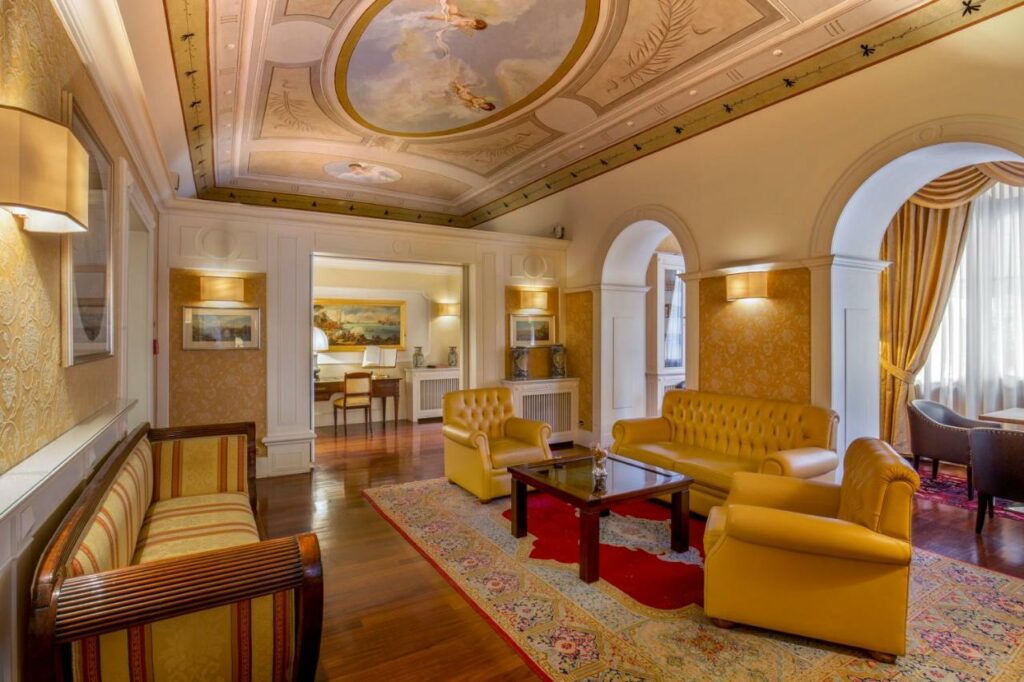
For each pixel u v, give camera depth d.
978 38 3.05
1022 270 5.34
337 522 3.88
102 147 2.29
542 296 6.74
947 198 5.36
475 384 6.39
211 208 4.89
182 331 4.81
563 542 3.48
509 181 6.54
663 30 3.46
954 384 5.76
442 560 3.20
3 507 1.08
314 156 5.57
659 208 5.34
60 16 1.69
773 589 2.34
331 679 2.12
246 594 1.42
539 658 2.24
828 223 3.92
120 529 1.83
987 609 2.64
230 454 3.22
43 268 1.59
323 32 3.35
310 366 5.39
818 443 3.75
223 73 3.68
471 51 3.69
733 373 4.67
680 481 3.34
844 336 4.04
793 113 4.09
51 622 1.22
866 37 3.41
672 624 2.49
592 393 6.46
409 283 9.08
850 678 2.10
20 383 1.41
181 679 1.39
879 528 2.22
